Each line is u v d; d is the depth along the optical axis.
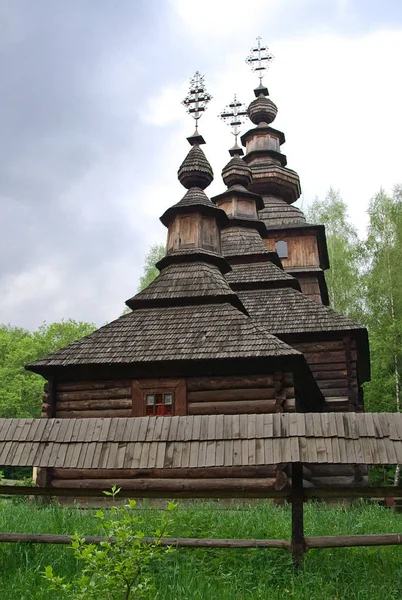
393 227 32.75
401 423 7.09
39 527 8.52
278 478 12.61
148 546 6.15
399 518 10.18
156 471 13.25
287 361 13.46
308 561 6.89
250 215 23.31
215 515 9.00
